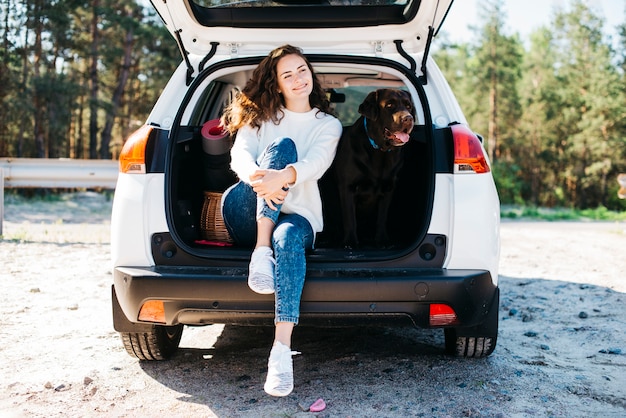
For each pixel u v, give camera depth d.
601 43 40.28
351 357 3.17
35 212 12.17
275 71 2.86
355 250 2.91
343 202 3.28
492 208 2.71
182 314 2.54
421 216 3.15
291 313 2.39
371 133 3.17
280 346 2.38
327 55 3.07
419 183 3.31
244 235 2.78
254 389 2.73
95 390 2.71
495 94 39.97
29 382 2.81
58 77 25.42
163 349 3.02
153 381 2.84
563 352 3.31
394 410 2.48
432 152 2.74
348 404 2.55
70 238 7.62
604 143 37.97
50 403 2.58
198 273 2.53
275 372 2.35
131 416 2.45
